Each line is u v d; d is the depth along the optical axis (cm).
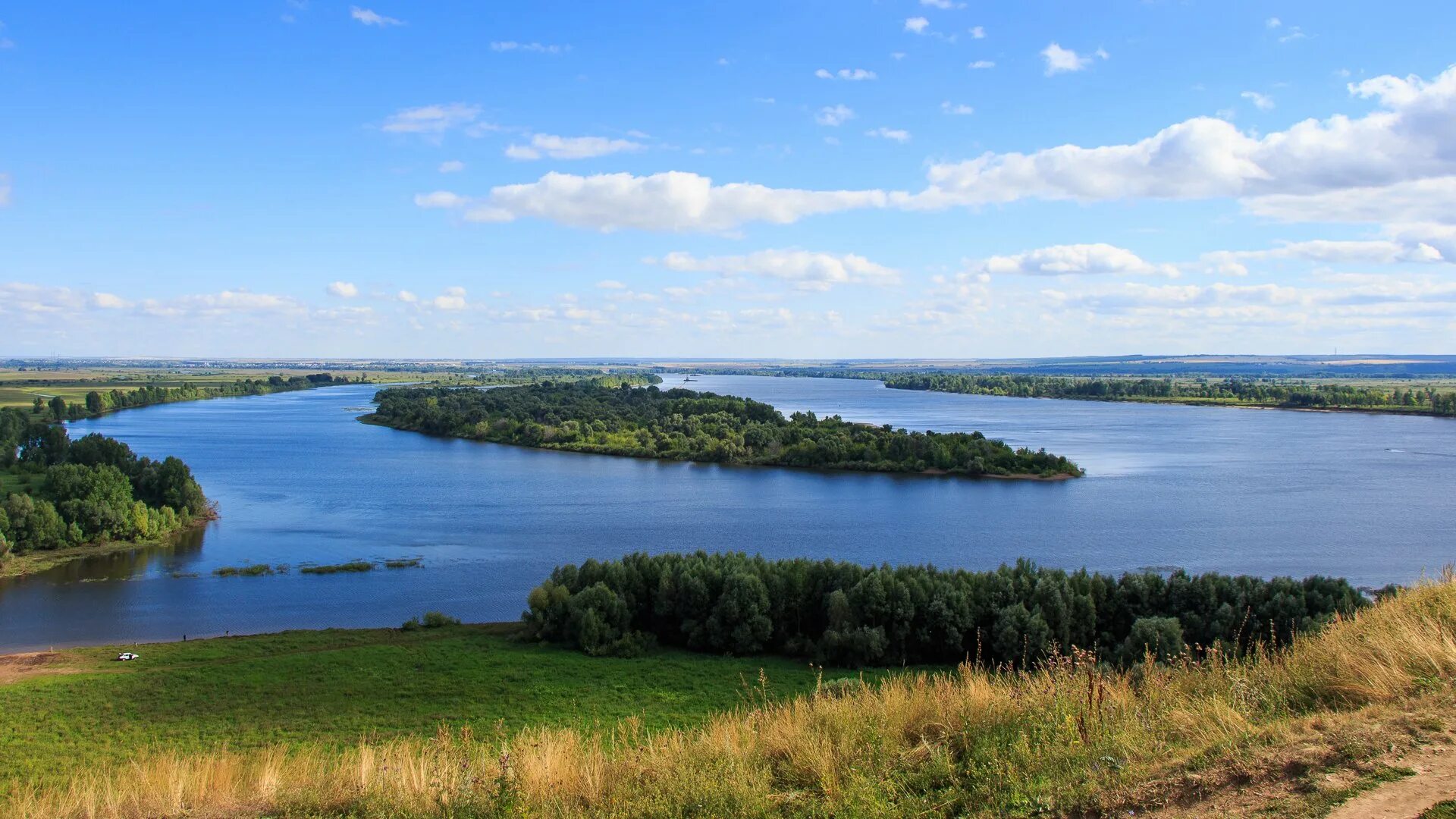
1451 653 1363
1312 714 1271
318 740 3984
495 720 4356
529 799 1335
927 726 1480
